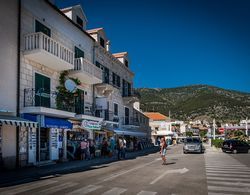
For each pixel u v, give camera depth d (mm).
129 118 41219
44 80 20219
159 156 28531
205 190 9859
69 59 21141
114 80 35562
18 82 17438
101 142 30016
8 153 16391
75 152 23578
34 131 18562
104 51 31703
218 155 30016
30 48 18078
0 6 16484
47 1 20641
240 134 61906
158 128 82812
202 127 129000
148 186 10547
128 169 16438
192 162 21188
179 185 10820
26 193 9094
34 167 17297
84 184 10930
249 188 10328
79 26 25500
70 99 22531
